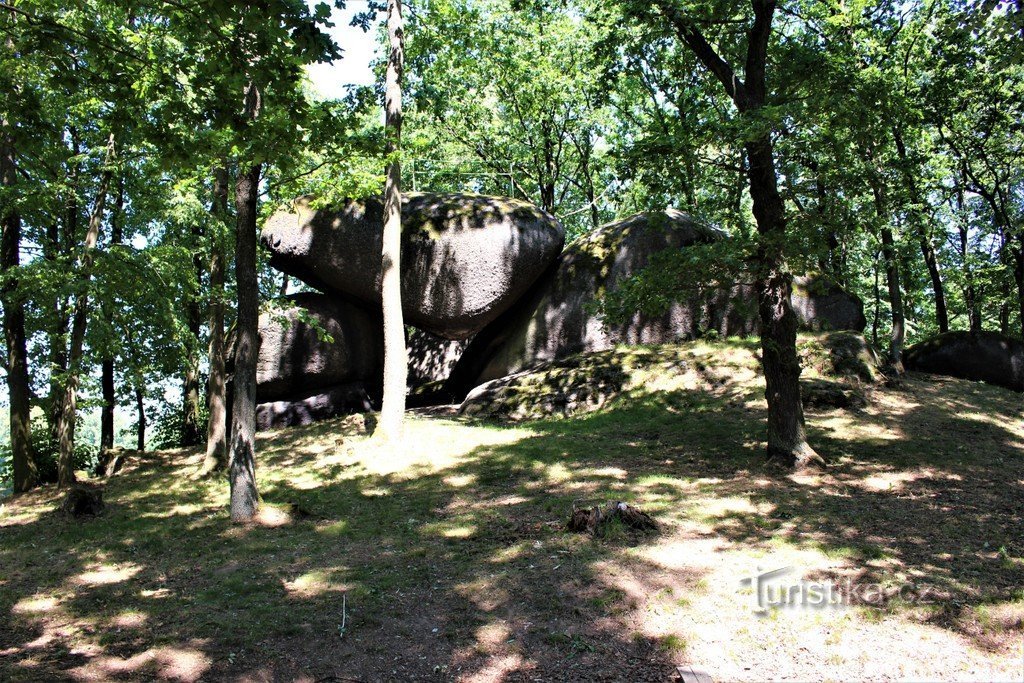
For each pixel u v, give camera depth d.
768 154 11.01
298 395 18.36
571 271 18.36
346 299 18.91
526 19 22.05
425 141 15.73
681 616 6.03
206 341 21.34
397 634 5.91
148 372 18.86
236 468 9.98
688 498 9.54
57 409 15.85
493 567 7.31
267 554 8.33
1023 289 20.38
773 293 11.12
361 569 7.52
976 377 17.22
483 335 20.06
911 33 15.74
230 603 6.70
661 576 6.83
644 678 5.09
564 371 16.81
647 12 11.70
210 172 13.14
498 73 23.36
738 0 11.30
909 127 16.23
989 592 6.29
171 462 16.44
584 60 21.89
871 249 16.64
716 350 16.55
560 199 28.59
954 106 17.55
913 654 5.29
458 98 23.62
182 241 16.34
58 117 12.36
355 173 13.07
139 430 24.52
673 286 10.97
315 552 8.30
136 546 9.02
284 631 5.99
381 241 17.64
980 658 5.19
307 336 18.12
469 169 26.48
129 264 12.98
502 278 17.59
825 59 11.24
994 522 8.31
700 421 14.01
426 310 17.77
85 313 13.91
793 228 10.39
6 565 8.42
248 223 10.08
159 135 6.39
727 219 11.63
